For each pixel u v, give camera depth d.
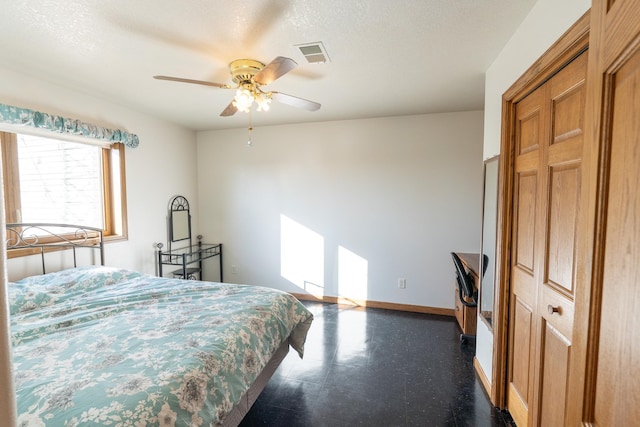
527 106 1.67
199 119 3.68
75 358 1.34
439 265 3.56
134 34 1.75
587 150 0.71
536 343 1.53
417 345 2.83
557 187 1.36
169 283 2.45
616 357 0.60
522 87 1.61
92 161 2.93
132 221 3.26
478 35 1.77
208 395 1.29
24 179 2.37
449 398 2.09
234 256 4.30
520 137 1.78
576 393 0.73
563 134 1.31
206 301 2.05
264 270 4.21
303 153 3.94
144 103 3.02
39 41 1.82
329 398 2.09
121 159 3.10
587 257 0.70
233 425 1.55
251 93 2.02
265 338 1.82
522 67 1.65
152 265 3.54
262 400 2.07
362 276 3.83
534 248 1.57
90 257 2.84
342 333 3.08
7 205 2.26
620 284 0.59
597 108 0.67
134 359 1.33
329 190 3.88
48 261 2.50
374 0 1.46
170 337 1.53
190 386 1.22
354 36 1.79
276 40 1.83
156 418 1.06
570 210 1.25
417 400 2.07
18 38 1.78
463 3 1.48
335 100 2.98
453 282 3.53
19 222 2.33
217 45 1.88
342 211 3.85
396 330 3.15
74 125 2.54
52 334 1.56
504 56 1.91
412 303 3.67
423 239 3.60
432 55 2.03
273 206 4.10
